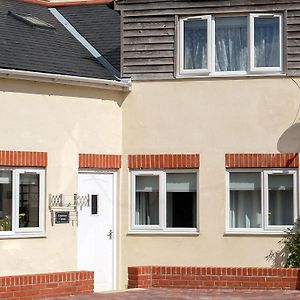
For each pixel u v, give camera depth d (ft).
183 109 64.59
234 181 64.28
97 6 76.54
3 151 59.21
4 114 59.36
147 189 65.05
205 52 64.75
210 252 63.62
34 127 60.70
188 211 64.44
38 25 68.74
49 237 61.16
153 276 60.75
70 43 69.00
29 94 60.54
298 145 63.26
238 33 64.69
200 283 59.88
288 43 63.67
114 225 64.75
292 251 61.98
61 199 61.87
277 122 63.52
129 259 64.49
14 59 61.05
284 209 63.67
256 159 63.52
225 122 64.03
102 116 64.23
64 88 62.34
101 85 63.67
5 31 65.05
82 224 63.10
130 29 65.92
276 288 59.11
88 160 63.26
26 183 60.64
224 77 64.23
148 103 65.10
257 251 63.10
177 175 64.75
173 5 65.21
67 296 55.36
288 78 63.62
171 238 64.13
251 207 64.13
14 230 59.57
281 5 63.77
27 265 59.93
